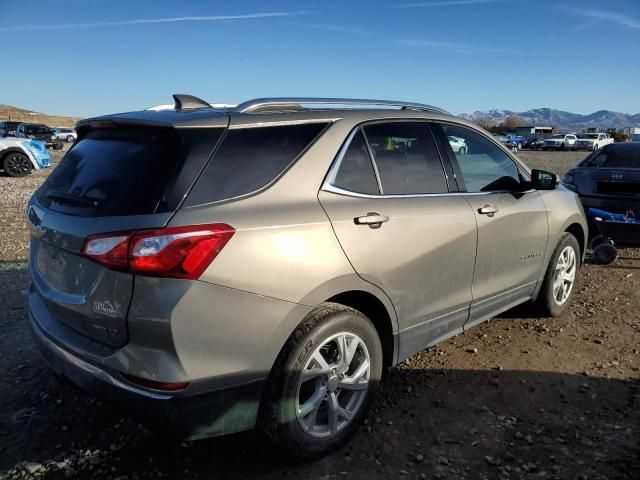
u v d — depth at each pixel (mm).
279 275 2588
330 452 2910
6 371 3896
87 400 3521
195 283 2367
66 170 3031
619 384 3705
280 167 2789
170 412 2375
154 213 2406
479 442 3051
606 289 5789
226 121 2711
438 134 3699
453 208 3527
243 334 2502
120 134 2879
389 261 3070
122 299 2391
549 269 4660
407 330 3305
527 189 4273
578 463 2850
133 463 2895
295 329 2697
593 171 7594
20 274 6082
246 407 2578
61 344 2703
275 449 2734
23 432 3176
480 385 3697
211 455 2951
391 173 3279
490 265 3863
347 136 3102
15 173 17656
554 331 4605
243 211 2568
